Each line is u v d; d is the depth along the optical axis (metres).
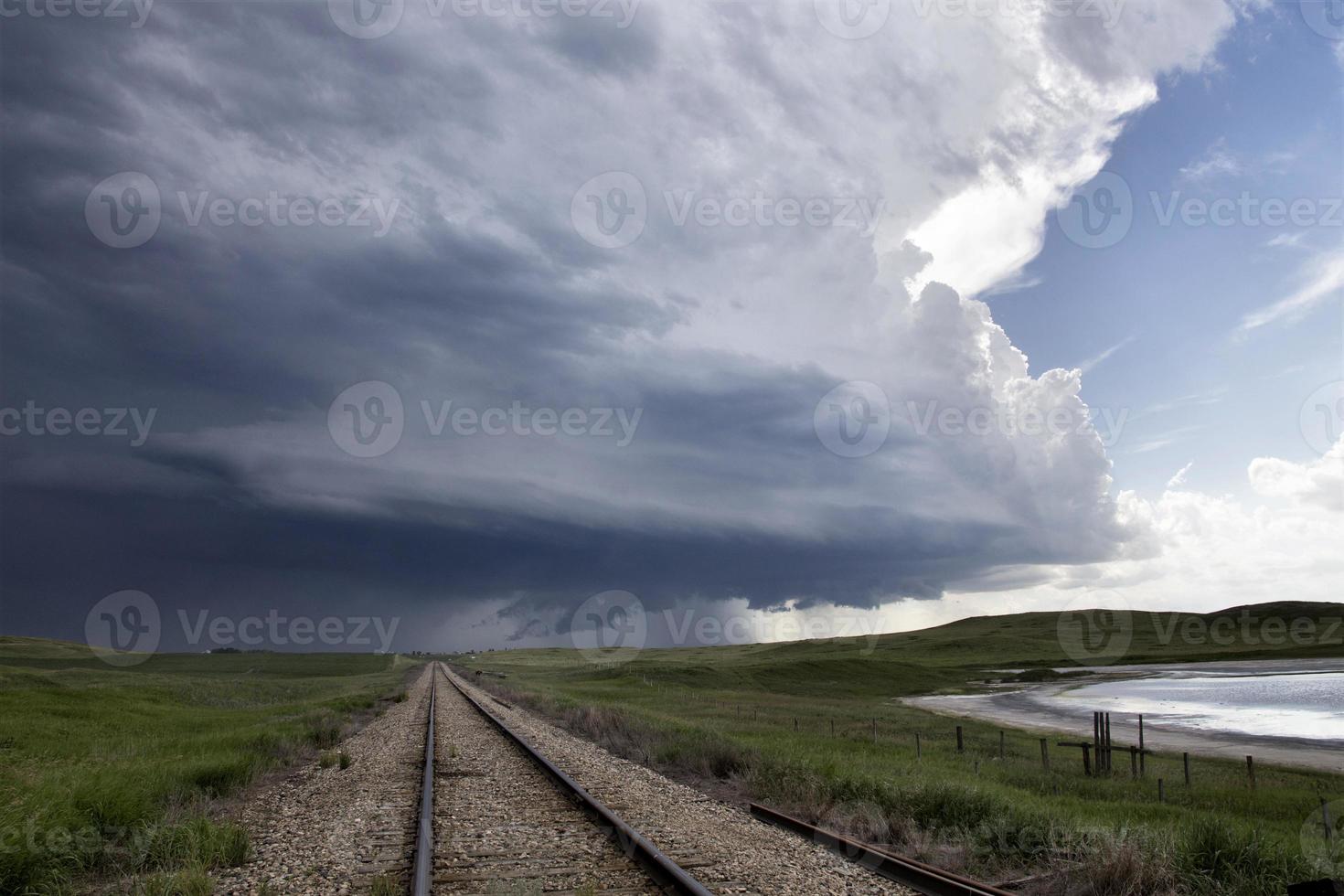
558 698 40.53
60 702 31.44
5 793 9.18
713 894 6.45
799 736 26.31
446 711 31.59
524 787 12.56
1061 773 22.39
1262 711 55.78
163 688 46.88
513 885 6.82
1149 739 40.34
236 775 13.44
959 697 79.38
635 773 14.60
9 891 7.27
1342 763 30.75
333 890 7.16
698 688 79.38
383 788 13.01
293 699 54.28
